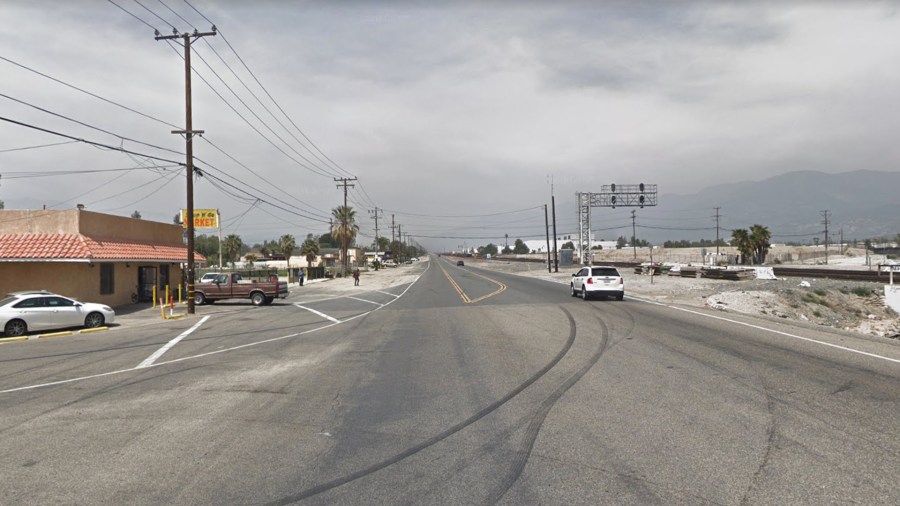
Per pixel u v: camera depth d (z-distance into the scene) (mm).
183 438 6965
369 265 130250
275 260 115000
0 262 26094
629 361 11398
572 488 5172
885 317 28469
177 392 9734
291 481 5484
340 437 6902
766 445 6199
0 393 10078
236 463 6023
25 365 13320
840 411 7473
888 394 8352
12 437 7176
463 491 5168
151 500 5074
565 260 87125
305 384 10141
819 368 10344
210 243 117188
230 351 14727
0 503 5051
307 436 6961
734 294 29094
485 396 8820
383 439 6785
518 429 7031
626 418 7367
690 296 30516
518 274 73562
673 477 5371
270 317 24953
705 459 5816
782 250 130250
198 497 5125
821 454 5895
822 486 5094
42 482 5551
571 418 7445
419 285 51219
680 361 11273
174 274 38000
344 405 8500
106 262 29578
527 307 24984
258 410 8312
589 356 12133
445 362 11953
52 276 26922
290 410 8273
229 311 28781
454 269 102625
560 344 14000
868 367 10398
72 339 18656
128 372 12008
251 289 32719
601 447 6270
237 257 115625
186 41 27250
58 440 6992
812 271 46750
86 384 10750
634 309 22938
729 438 6461
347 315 24656
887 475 5324
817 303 29312
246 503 4988
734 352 12219
